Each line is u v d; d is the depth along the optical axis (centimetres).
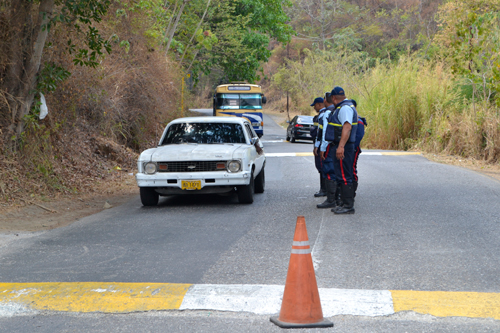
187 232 707
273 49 8819
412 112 2231
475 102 1966
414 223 738
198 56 3872
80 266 549
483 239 641
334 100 799
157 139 1917
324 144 865
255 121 2655
